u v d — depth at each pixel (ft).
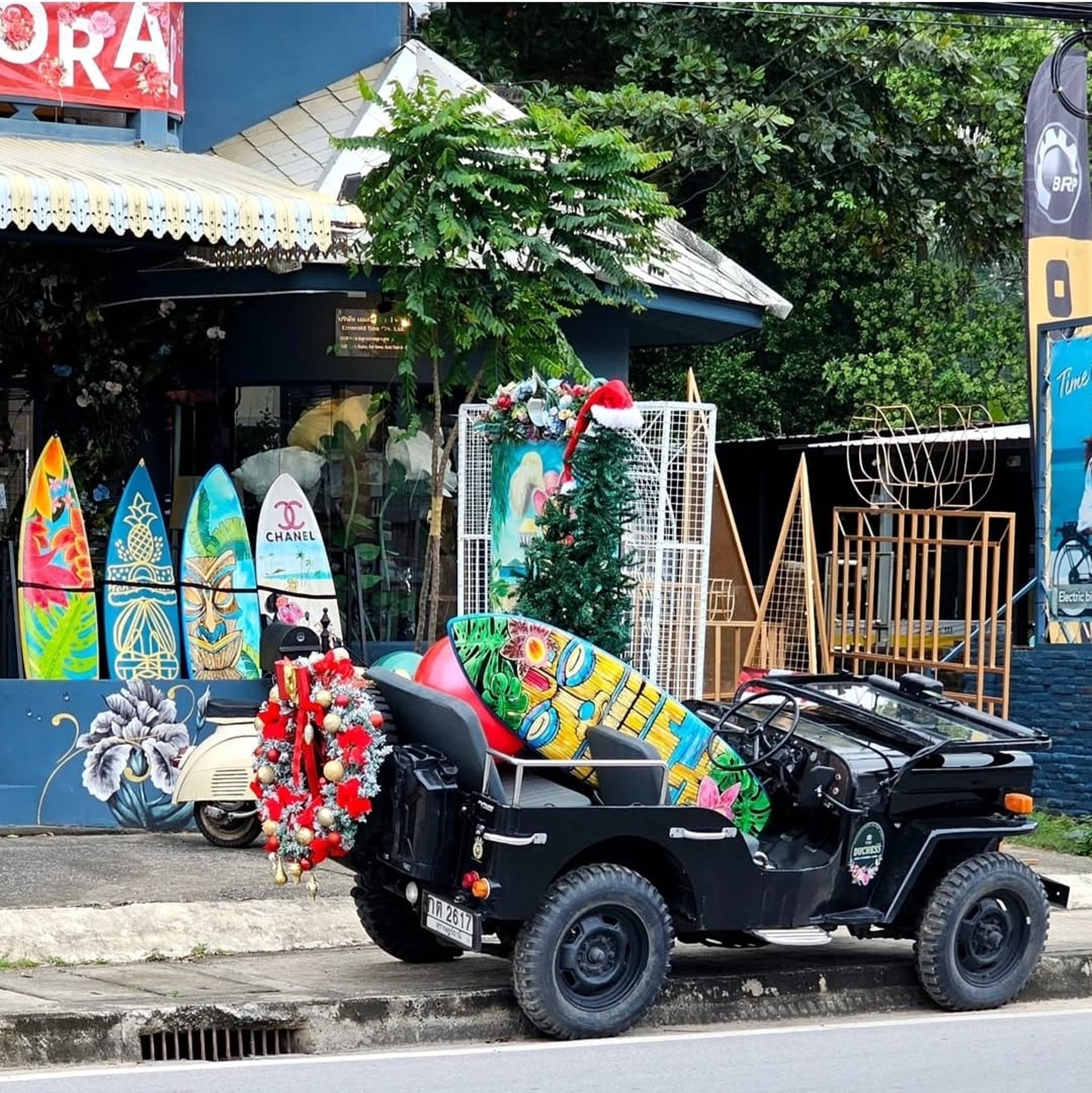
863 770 27.45
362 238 41.14
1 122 41.65
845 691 30.14
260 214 37.22
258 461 46.93
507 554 39.11
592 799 26.89
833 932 31.30
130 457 46.98
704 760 27.20
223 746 36.50
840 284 77.41
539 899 24.56
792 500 50.06
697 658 39.93
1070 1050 24.95
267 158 48.03
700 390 76.74
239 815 36.88
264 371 46.65
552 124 39.17
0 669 41.93
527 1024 26.02
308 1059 23.63
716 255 52.13
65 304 45.39
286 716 25.55
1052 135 47.21
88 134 42.70
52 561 40.55
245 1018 24.38
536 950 24.45
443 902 25.04
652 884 26.22
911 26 67.00
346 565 46.06
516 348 40.32
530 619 27.84
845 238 75.36
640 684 26.99
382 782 25.30
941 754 27.96
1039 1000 29.89
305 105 50.52
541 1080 22.25
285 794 25.41
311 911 31.35
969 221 72.54
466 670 26.61
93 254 45.34
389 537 46.55
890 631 52.42
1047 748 28.73
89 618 40.75
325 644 39.37
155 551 41.55
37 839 37.91
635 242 41.06
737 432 78.02
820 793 27.07
